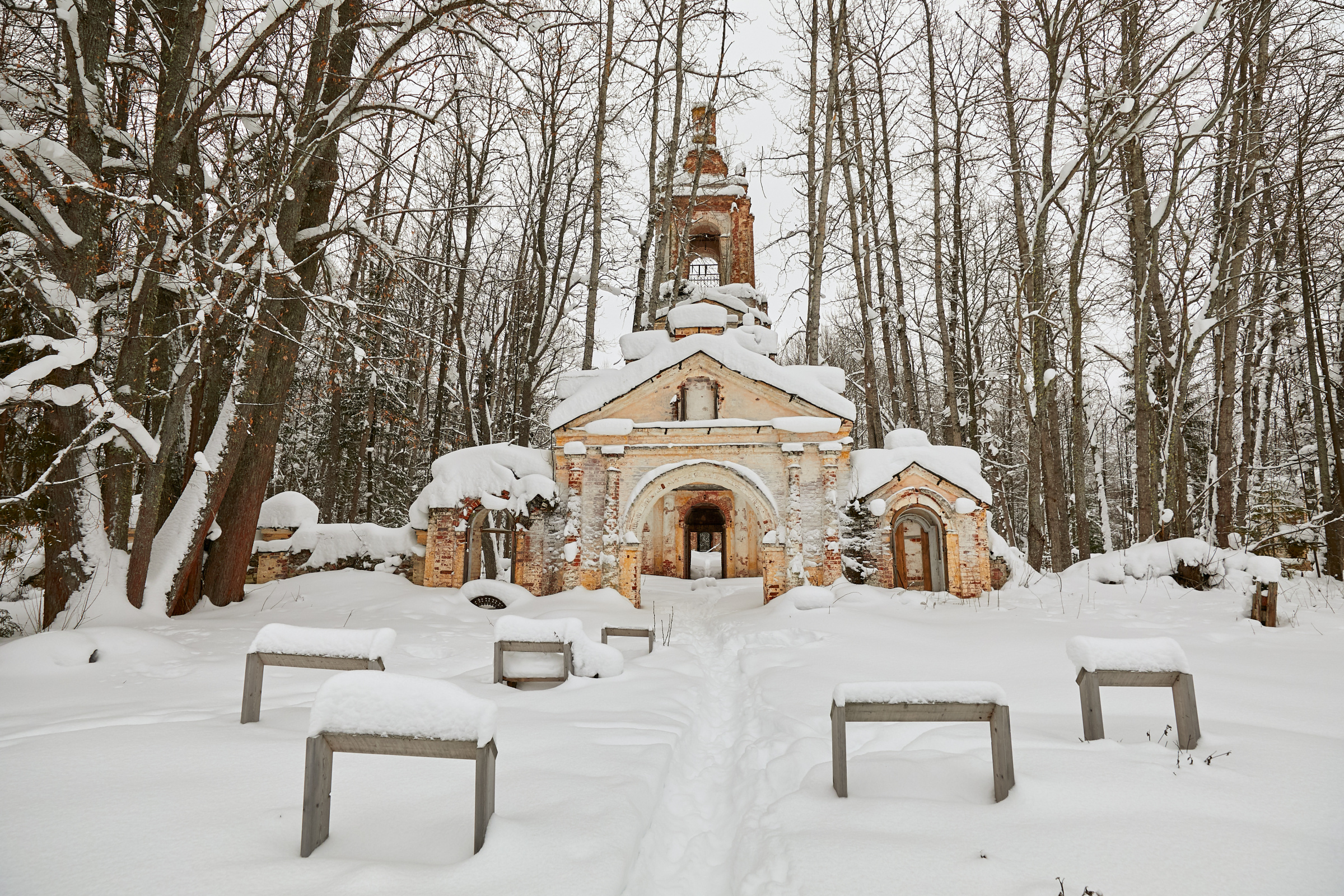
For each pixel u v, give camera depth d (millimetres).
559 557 18578
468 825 3744
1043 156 19031
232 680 7660
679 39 22953
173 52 11031
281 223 13055
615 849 3500
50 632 8594
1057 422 20688
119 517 12141
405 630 11922
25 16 10758
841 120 23859
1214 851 3229
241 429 13320
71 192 10305
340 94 13750
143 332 11633
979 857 3334
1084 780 4078
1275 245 18688
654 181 23609
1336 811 3602
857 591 16156
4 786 4066
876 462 18484
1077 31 17391
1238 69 16656
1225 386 18156
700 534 41750
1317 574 16875
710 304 25000
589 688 7355
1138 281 17484
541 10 12578
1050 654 8430
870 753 5145
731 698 8539
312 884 3012
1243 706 5895
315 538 19219
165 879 2994
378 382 15766
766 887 3424
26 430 11938
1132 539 35438
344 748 3570
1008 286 26422
